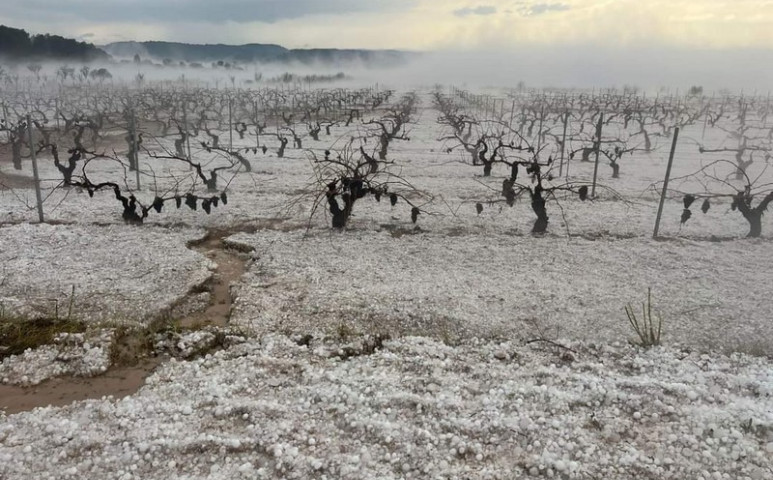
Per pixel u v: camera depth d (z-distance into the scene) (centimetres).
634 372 513
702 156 1895
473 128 2748
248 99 4112
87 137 2239
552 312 628
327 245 854
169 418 434
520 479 370
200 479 365
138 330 582
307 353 544
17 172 1458
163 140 2212
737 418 425
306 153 1867
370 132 2448
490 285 704
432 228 952
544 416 436
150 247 830
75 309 624
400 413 440
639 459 385
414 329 596
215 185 1222
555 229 948
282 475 371
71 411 449
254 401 455
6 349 543
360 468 376
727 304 646
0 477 365
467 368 514
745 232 942
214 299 691
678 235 923
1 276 705
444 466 378
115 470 374
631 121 3161
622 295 672
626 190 1286
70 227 918
